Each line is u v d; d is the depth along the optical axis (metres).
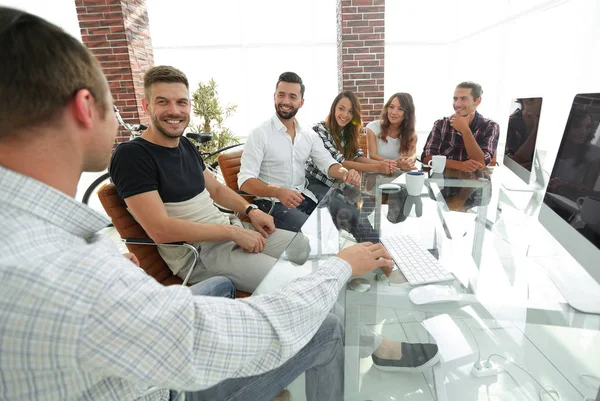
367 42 3.93
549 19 3.62
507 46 4.44
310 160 2.30
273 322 0.45
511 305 0.78
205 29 5.31
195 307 0.40
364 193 1.60
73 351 0.32
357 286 0.82
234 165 2.12
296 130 2.09
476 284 0.84
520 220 1.28
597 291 0.81
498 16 4.64
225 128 4.25
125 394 0.44
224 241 1.39
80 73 0.38
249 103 5.68
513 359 0.68
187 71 5.47
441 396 0.67
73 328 0.32
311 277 0.57
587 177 0.84
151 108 1.29
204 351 0.39
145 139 1.33
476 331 0.74
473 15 5.25
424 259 0.94
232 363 0.41
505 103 4.52
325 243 1.03
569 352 0.67
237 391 0.62
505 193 1.61
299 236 1.09
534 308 0.77
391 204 1.44
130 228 1.29
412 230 1.16
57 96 0.37
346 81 4.04
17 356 0.32
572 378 0.62
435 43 5.60
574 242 0.86
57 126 0.38
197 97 4.02
